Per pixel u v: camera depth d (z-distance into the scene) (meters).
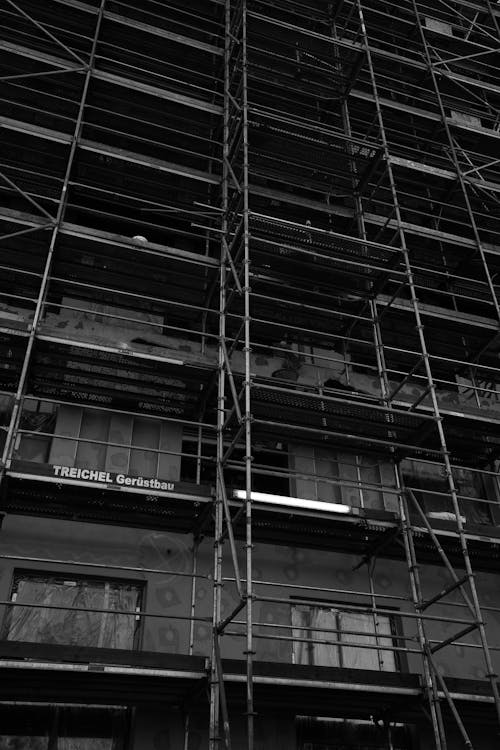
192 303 18.89
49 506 14.98
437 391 20.86
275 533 15.98
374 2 27.47
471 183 22.80
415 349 20.78
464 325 20.14
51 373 16.34
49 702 13.67
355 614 16.45
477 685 14.08
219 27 24.09
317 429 15.06
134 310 18.41
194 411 17.36
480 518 19.00
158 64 22.06
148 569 14.98
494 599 17.89
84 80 20.38
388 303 18.50
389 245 18.69
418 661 16.27
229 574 16.00
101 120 20.89
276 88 22.55
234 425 16.56
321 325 19.34
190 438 17.50
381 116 23.12
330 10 25.05
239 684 12.86
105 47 22.00
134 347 15.76
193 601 15.11
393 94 26.16
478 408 18.23
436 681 13.76
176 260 17.73
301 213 21.41
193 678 12.66
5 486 14.05
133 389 16.97
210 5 24.72
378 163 20.98
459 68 28.20
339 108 23.47
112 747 13.73
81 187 19.17
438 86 26.59
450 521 16.31
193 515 15.41
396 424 16.16
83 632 14.64
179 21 24.22
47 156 19.28
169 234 21.11
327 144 20.08
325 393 19.22
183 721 13.96
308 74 23.23
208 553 16.12
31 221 16.70
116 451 16.52
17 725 13.52
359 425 16.23
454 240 21.19
